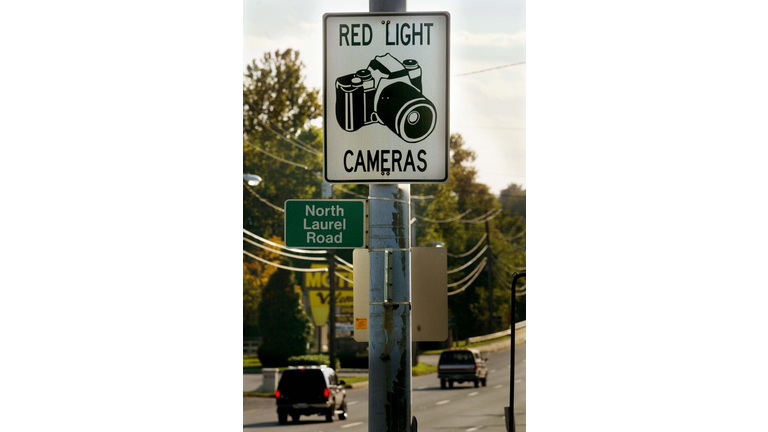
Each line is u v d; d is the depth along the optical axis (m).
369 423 6.77
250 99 64.06
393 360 6.77
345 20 6.90
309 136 64.69
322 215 7.38
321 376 31.12
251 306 60.12
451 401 42.00
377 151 6.87
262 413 36.41
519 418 36.78
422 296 7.20
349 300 55.91
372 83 6.89
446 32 6.89
